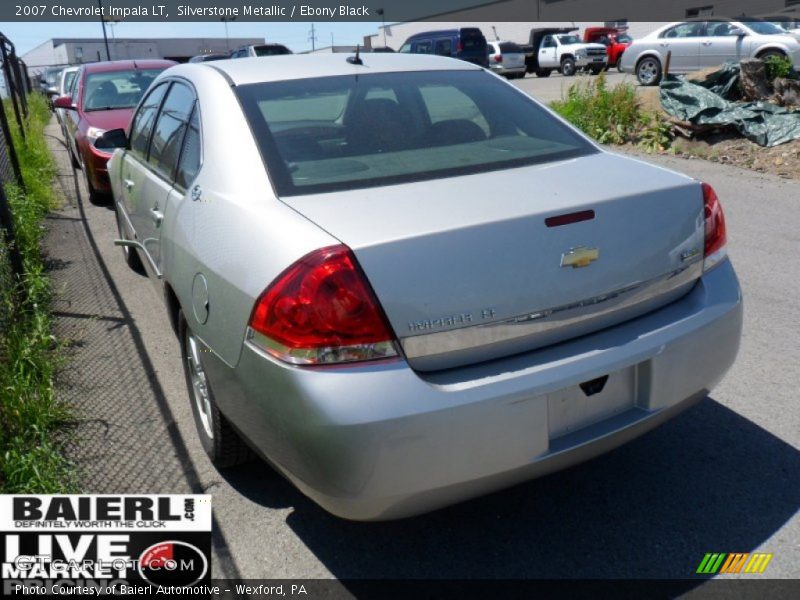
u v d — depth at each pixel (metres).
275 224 2.49
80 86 9.57
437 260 2.30
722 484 3.09
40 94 24.67
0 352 3.99
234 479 3.25
